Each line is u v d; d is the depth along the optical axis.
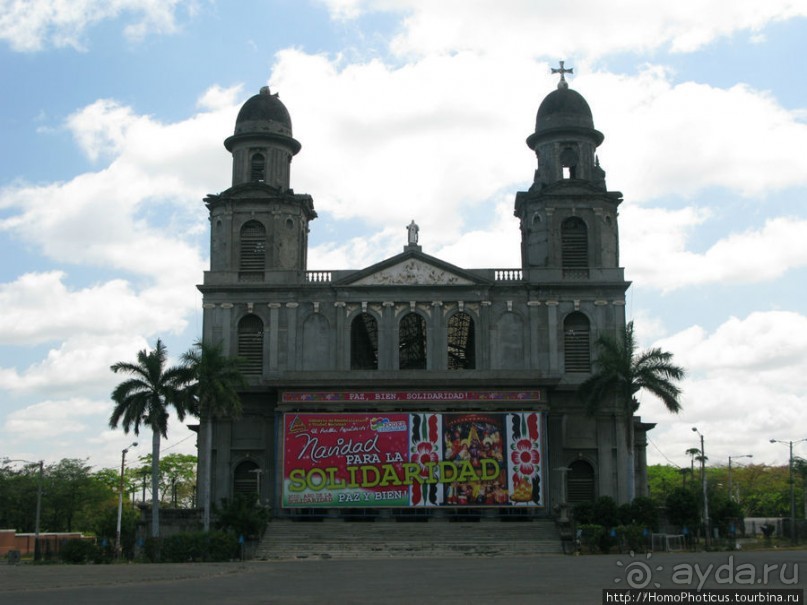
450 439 69.75
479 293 76.06
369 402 70.88
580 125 79.94
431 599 28.12
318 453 70.00
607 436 73.06
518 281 76.00
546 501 69.00
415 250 76.75
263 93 82.44
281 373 75.31
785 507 142.88
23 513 115.81
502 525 65.75
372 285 76.38
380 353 75.56
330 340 76.12
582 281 75.88
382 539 63.41
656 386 66.00
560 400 73.81
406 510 69.94
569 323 76.06
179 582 37.03
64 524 120.50
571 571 40.50
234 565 50.78
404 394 70.94
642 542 60.28
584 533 60.53
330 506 69.25
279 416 71.25
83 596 30.19
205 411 68.31
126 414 65.75
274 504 71.19
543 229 77.75
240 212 78.81
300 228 80.69
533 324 75.62
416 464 69.50
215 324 76.75
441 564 49.50
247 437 74.44
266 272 77.38
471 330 80.81
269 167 80.19
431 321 76.00
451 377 70.88
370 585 34.53
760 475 161.38
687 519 65.56
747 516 132.12
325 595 30.14
